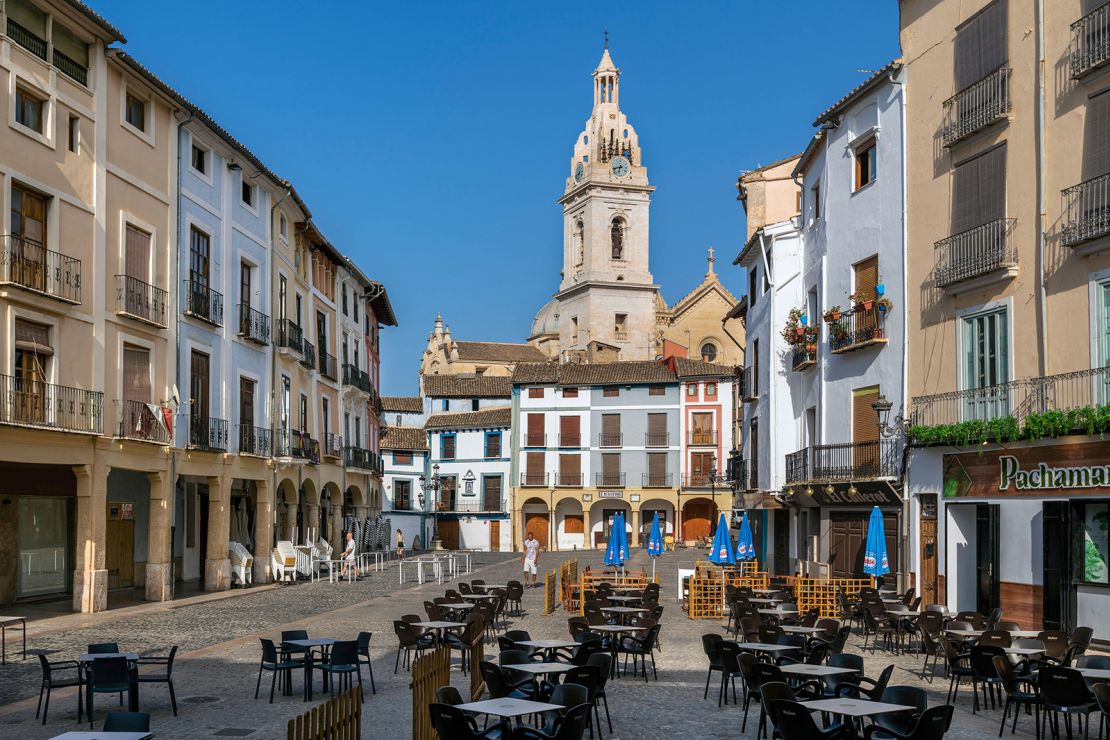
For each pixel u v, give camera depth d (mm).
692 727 13898
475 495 72812
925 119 26000
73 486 26562
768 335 36125
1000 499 22172
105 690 13438
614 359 84625
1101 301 20250
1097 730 13766
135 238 28078
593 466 69188
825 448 29891
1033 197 22219
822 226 31594
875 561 23547
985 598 23172
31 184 23859
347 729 10031
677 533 67500
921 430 24641
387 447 74125
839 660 14055
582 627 17734
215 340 32344
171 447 29016
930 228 25656
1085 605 19797
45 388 24078
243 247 34781
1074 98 21141
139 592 31062
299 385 40844
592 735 13266
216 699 15258
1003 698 15820
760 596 26188
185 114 30281
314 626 23938
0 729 13078
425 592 33750
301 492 42719
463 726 10547
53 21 24875
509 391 76812
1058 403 21047
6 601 26500
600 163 99188
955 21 24938
